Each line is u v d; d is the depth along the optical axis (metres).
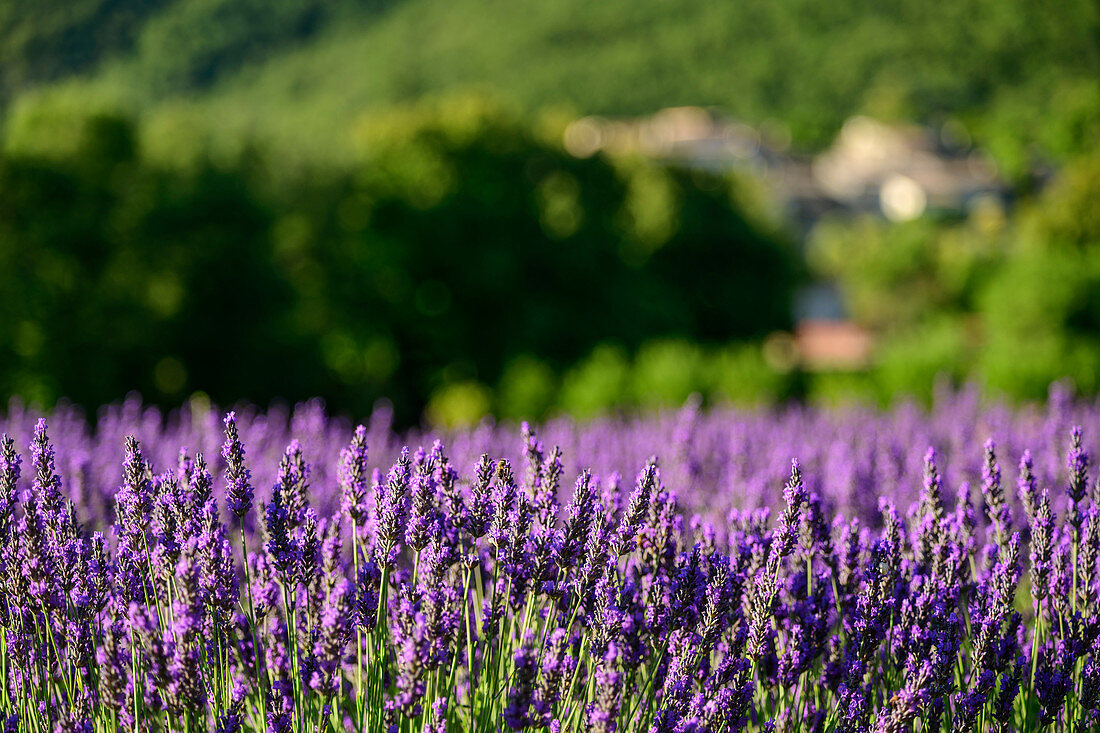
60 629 2.24
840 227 83.25
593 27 157.25
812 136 123.81
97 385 22.61
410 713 2.04
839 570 2.62
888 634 2.47
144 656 2.08
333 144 31.91
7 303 22.09
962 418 6.54
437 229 29.25
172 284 24.39
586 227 31.94
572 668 2.16
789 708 2.31
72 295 22.84
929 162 101.62
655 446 5.82
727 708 2.21
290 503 2.26
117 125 25.14
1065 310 14.84
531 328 29.22
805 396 13.74
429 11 164.25
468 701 2.45
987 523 3.41
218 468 4.53
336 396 27.77
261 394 26.22
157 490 2.36
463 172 30.70
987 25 127.06
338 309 28.47
